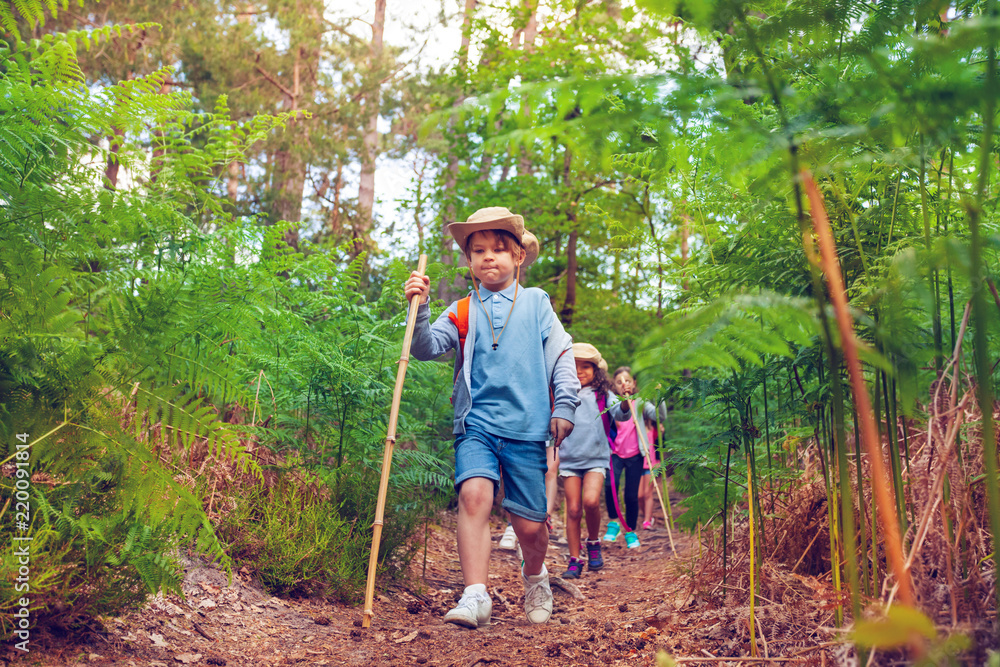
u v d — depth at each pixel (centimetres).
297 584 292
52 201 193
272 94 1916
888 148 137
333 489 328
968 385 161
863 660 142
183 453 285
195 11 1622
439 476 353
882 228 177
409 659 228
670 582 356
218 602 254
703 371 265
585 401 458
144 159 246
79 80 213
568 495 441
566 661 223
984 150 102
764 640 193
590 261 1366
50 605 187
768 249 190
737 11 109
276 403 344
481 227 301
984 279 123
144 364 195
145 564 195
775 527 251
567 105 102
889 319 126
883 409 185
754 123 112
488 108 101
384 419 356
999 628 121
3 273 180
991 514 101
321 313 376
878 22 117
